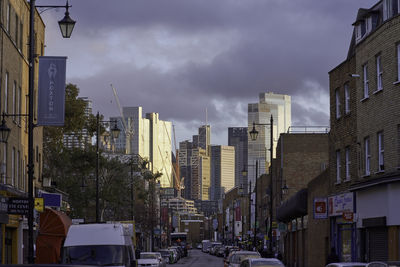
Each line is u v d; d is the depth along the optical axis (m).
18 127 43.44
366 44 37.78
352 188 38.88
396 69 33.72
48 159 71.88
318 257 50.78
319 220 50.34
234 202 178.75
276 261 30.53
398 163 33.41
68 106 69.56
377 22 38.84
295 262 65.25
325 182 48.16
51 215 40.62
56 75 30.89
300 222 62.19
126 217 93.62
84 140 80.19
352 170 41.12
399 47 33.56
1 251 38.50
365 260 38.41
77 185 71.88
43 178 53.91
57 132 71.00
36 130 51.19
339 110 44.56
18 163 43.75
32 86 27.55
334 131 44.91
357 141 39.41
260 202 119.19
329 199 45.31
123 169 77.25
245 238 133.62
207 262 98.81
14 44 41.66
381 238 35.72
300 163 83.00
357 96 39.47
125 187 76.81
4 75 39.06
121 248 27.19
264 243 98.38
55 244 40.53
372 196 36.81
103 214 77.69
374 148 36.56
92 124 72.12
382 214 35.16
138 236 113.50
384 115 35.09
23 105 45.44
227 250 94.12
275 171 94.50
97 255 26.81
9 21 41.09
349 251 41.50
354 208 40.06
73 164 71.31
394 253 33.47
